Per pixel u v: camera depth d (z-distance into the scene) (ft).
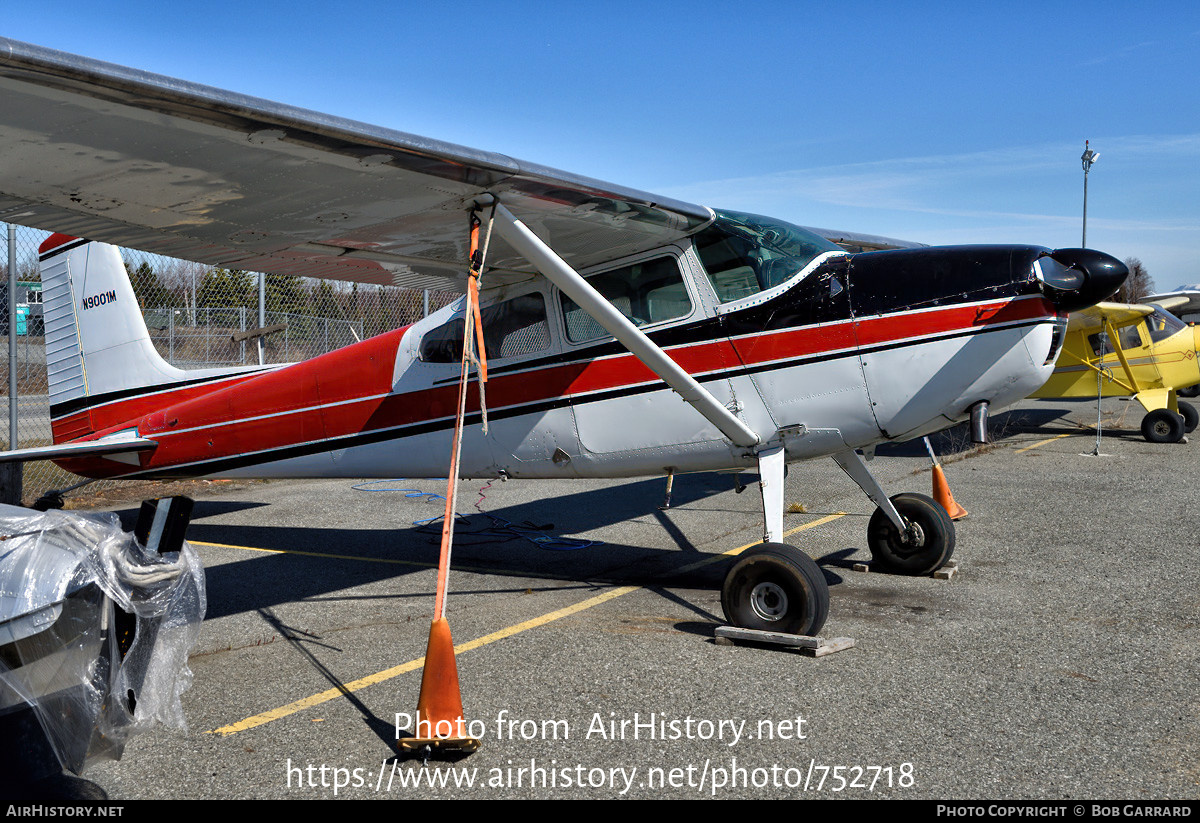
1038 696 10.62
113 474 21.90
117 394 22.29
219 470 20.58
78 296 22.68
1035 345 12.79
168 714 8.72
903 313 13.35
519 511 25.52
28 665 7.60
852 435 13.93
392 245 14.51
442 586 10.01
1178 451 33.30
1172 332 36.78
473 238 12.55
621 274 15.40
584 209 13.21
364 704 11.03
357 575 18.25
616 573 17.97
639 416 15.19
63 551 8.04
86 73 8.21
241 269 15.67
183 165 10.63
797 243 14.61
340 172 11.18
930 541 16.40
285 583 17.66
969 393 13.16
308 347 42.16
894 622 13.82
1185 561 17.02
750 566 13.06
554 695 11.09
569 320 15.84
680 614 14.69
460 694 10.48
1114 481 26.76
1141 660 11.80
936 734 9.64
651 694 11.03
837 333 13.67
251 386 19.77
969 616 14.05
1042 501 23.82
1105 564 17.03
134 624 8.33
